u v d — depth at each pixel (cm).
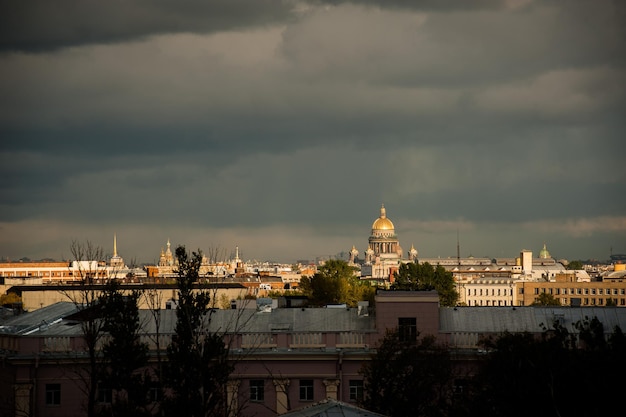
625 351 15525
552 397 14788
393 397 19425
